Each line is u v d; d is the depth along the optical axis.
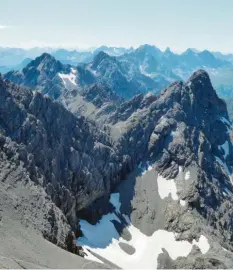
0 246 78.62
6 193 105.00
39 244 91.19
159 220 162.88
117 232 156.75
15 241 85.56
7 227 90.12
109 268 93.19
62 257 90.38
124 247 148.50
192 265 134.25
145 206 171.00
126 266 133.75
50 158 147.88
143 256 144.00
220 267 128.62
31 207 108.19
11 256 76.00
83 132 177.88
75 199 154.50
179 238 151.75
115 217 165.12
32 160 134.12
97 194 166.50
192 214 161.62
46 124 158.38
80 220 156.38
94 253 132.75
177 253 145.38
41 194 117.25
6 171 114.88
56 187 140.50
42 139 146.75
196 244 146.12
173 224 158.50
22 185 114.56
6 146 126.31
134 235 157.38
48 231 103.31
